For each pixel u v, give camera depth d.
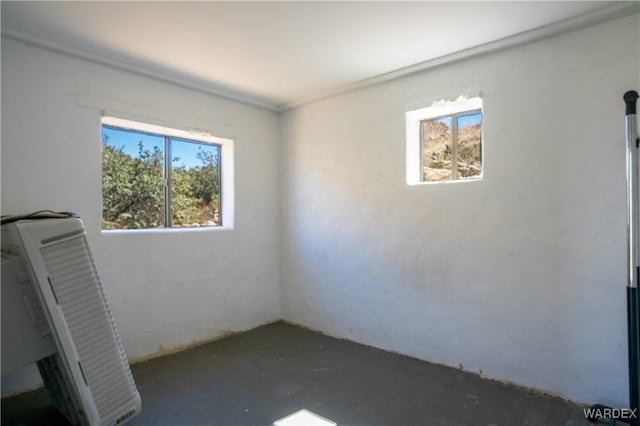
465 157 3.06
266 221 4.16
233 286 3.83
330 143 3.80
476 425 2.17
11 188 2.50
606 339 2.31
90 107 2.86
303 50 2.78
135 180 3.27
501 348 2.71
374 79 3.33
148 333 3.17
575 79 2.42
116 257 3.00
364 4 2.18
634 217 2.11
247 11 2.24
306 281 4.04
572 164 2.43
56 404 2.24
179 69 3.12
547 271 2.52
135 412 2.08
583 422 2.19
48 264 1.81
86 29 2.45
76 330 1.88
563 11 2.27
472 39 2.62
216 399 2.47
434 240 3.06
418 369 2.93
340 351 3.33
